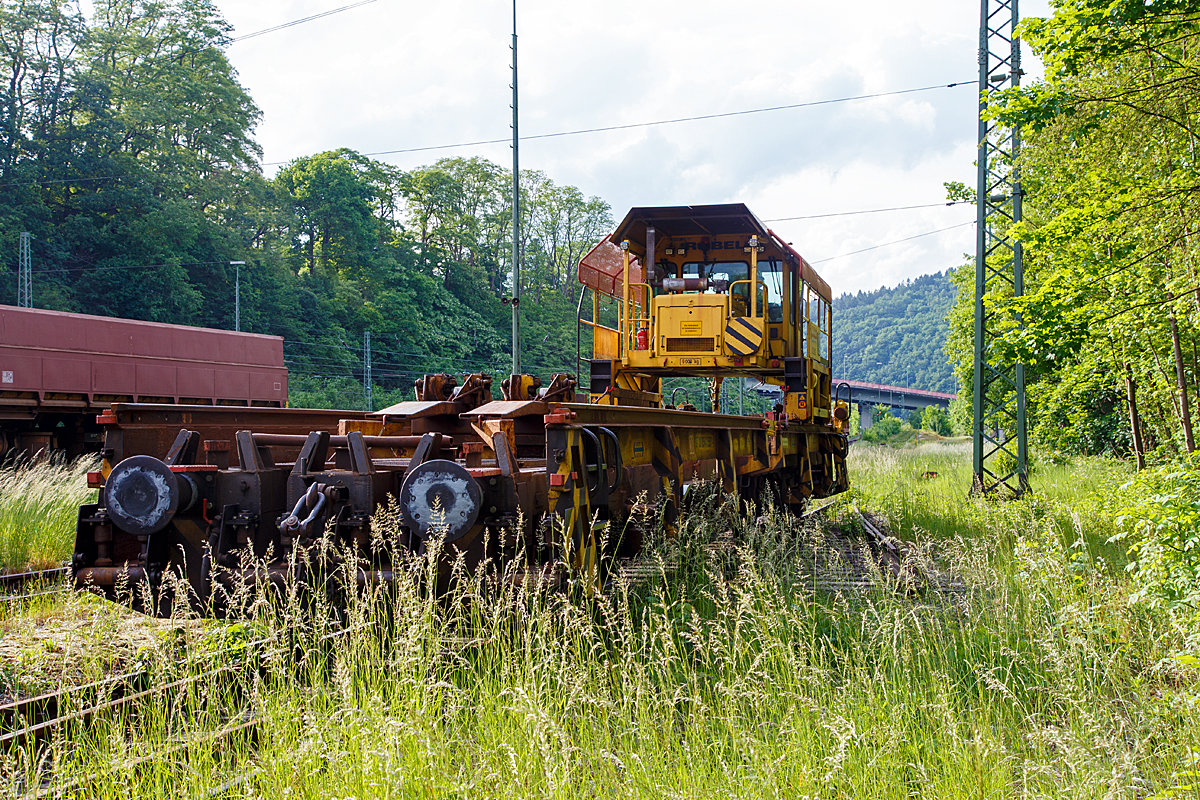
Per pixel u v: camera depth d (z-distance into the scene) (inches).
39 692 175.3
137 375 832.3
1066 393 652.1
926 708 148.8
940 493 655.8
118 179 2106.3
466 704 149.5
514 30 853.2
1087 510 436.5
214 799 120.5
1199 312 344.2
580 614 170.1
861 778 125.0
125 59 2343.8
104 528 209.6
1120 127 354.0
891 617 193.9
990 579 236.7
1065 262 384.2
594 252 443.5
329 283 2790.4
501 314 3341.5
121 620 216.4
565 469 197.9
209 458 212.5
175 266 2070.6
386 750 118.4
